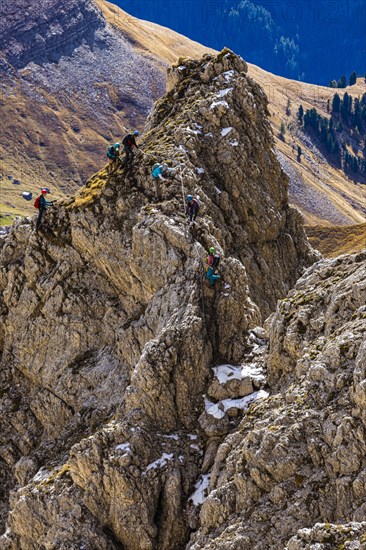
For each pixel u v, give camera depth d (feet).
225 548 143.23
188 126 235.40
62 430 211.41
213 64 250.57
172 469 170.40
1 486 214.07
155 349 180.86
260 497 148.77
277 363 175.11
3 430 219.61
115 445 172.24
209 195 226.99
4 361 226.79
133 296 210.18
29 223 232.53
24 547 184.03
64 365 214.90
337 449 140.15
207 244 203.72
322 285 176.35
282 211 255.50
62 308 217.56
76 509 171.42
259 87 252.42
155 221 203.41
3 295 229.66
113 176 223.92
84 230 218.38
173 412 179.32
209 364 186.39
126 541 167.63
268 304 231.71
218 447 170.09
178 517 166.61
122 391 203.21
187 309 188.55
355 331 153.38
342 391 147.74
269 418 154.61
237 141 236.63
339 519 136.46
